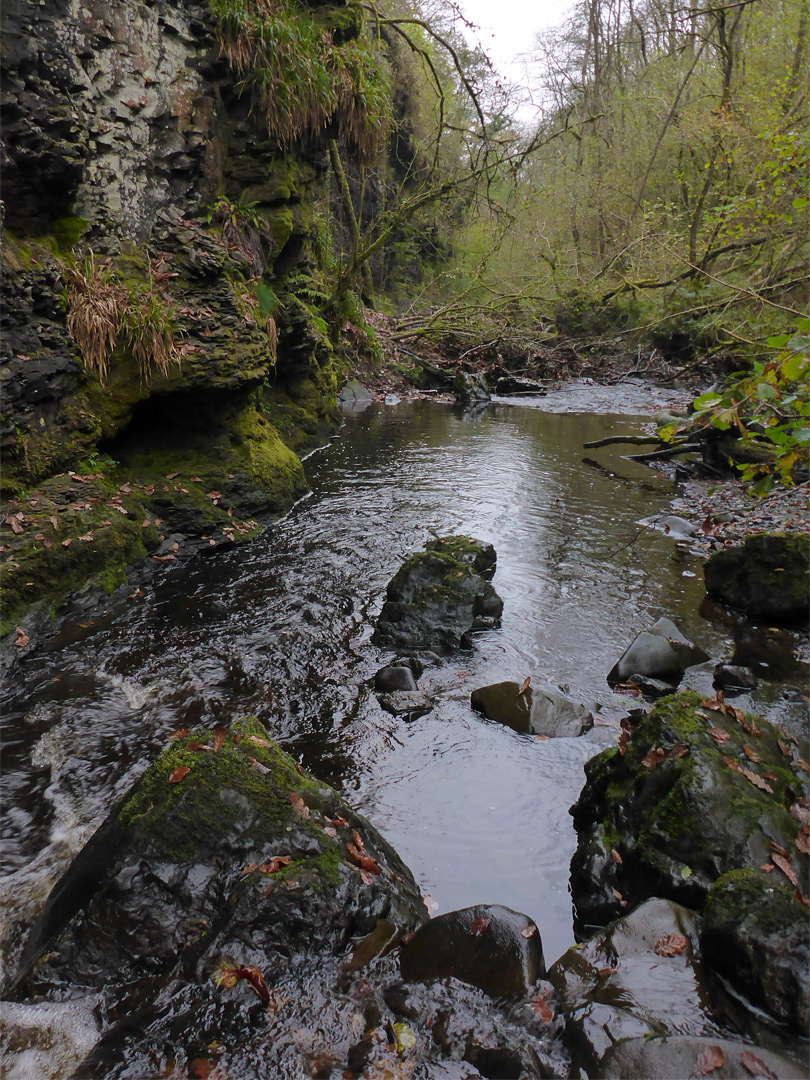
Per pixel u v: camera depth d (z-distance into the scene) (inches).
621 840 113.3
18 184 227.0
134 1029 89.4
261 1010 91.4
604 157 886.4
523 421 522.3
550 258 862.5
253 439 302.4
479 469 372.5
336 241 730.2
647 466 381.7
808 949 87.1
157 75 277.0
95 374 239.3
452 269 893.2
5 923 107.7
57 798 133.4
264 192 336.5
